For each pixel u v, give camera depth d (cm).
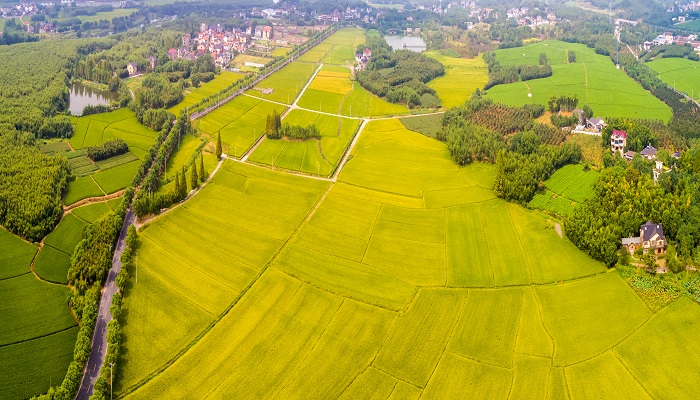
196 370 15800
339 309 18388
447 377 15725
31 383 15425
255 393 15050
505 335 17400
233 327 17462
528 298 19150
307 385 15325
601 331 17588
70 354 16538
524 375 15888
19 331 17188
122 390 15062
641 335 17388
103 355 16288
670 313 18250
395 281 19988
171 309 18162
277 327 17488
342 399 14900
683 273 19862
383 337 17162
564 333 17538
